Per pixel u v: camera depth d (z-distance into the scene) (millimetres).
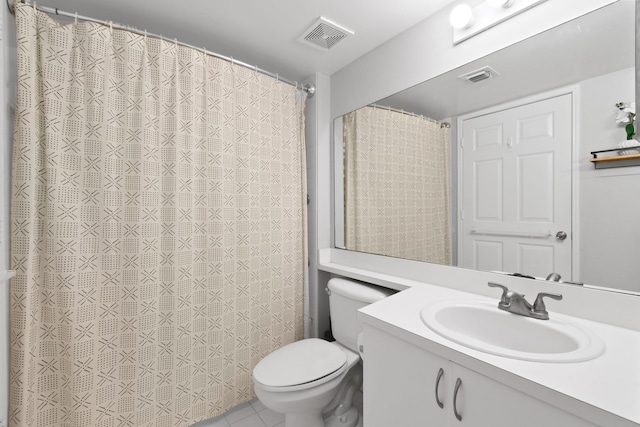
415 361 912
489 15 1229
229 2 1354
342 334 1610
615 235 941
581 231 1008
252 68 1727
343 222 2029
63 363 1193
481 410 750
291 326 1938
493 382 724
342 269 1865
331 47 1749
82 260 1229
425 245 1514
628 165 913
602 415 550
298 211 2016
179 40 1667
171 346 1424
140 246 1334
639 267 900
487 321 1061
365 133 1850
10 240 1101
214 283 1564
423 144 1512
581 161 1005
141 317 1342
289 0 1347
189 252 1483
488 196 1259
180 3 1358
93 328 1240
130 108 1329
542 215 1100
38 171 1166
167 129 1425
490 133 1248
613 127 938
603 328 922
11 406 1087
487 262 1264
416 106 1538
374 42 1702
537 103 1105
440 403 842
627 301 918
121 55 1312
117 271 1300
